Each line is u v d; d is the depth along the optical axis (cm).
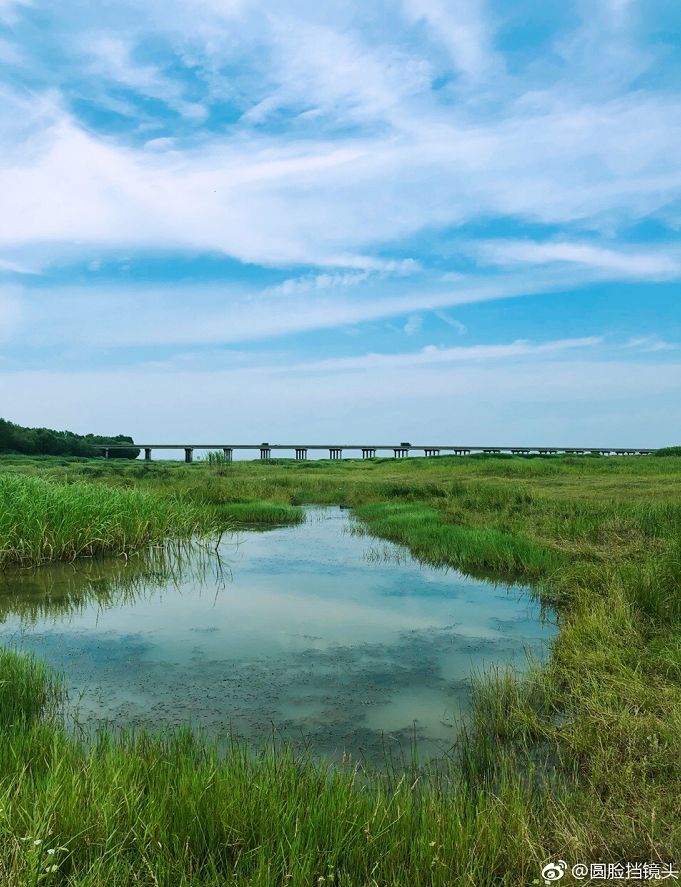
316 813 373
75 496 1539
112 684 705
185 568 1330
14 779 410
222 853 356
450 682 703
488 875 339
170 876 329
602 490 2275
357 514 2244
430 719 608
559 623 909
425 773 491
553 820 393
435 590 1129
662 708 543
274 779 420
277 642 851
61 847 324
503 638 859
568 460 3869
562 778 466
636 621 774
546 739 542
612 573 998
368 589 1141
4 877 309
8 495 1454
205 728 590
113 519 1500
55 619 975
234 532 1864
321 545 1619
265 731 584
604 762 470
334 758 524
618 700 570
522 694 630
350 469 4456
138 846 345
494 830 371
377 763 515
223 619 964
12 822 351
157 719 612
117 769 419
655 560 983
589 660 676
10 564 1325
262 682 709
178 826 367
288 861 342
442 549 1407
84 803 377
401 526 1733
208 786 393
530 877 346
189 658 791
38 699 640
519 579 1193
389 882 336
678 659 641
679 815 397
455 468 3675
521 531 1472
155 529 1602
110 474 3272
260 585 1182
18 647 836
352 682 706
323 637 871
